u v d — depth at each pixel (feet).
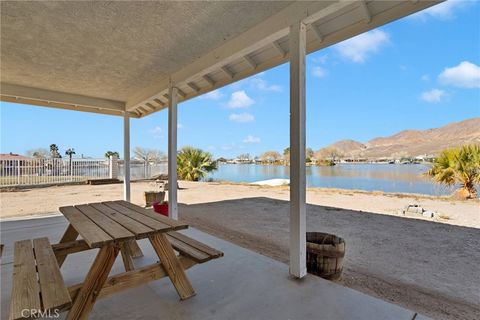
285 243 11.17
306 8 6.89
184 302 5.95
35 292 4.15
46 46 9.93
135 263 8.24
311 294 6.31
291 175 7.36
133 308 5.70
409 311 5.60
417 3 6.14
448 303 6.37
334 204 20.92
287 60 9.46
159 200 19.25
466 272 8.21
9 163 32.86
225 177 52.49
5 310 5.61
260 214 17.43
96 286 4.95
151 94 15.39
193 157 44.42
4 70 12.52
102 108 18.80
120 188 32.91
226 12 7.66
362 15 7.00
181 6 7.41
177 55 10.80
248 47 8.74
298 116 7.17
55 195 26.40
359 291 6.90
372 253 9.95
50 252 5.86
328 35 7.89
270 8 7.49
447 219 15.56
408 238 11.86
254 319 5.32
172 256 5.99
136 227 5.66
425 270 8.37
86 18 8.00
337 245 7.30
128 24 8.34
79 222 6.13
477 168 21.93
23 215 16.07
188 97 14.90
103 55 10.77
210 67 10.60
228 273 7.49
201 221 15.35
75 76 13.46
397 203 21.18
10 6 7.32
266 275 7.36
